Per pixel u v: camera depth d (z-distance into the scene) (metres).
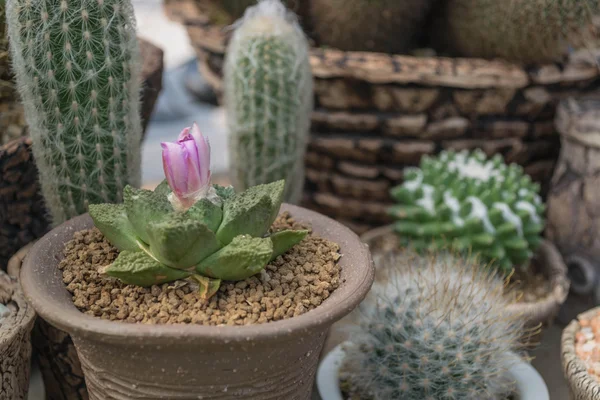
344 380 0.58
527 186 0.65
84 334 0.44
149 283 0.47
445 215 0.62
